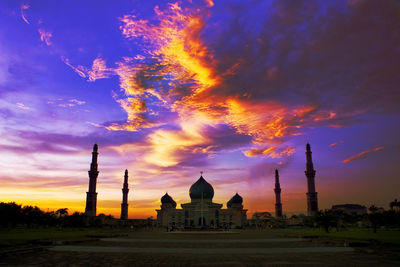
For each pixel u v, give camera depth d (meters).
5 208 133.50
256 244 59.53
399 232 97.06
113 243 60.75
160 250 47.53
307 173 199.25
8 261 35.06
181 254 42.53
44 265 32.28
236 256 40.47
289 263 34.28
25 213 150.50
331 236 74.69
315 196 195.38
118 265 32.62
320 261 35.75
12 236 69.12
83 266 31.84
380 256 40.25
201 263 34.31
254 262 35.09
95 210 185.12
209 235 98.50
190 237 84.81
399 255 41.00
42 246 51.75
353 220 188.25
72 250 46.56
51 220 163.12
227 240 70.88
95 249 48.22
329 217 102.88
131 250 47.25
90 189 186.12
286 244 59.19
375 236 72.94
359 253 43.66
